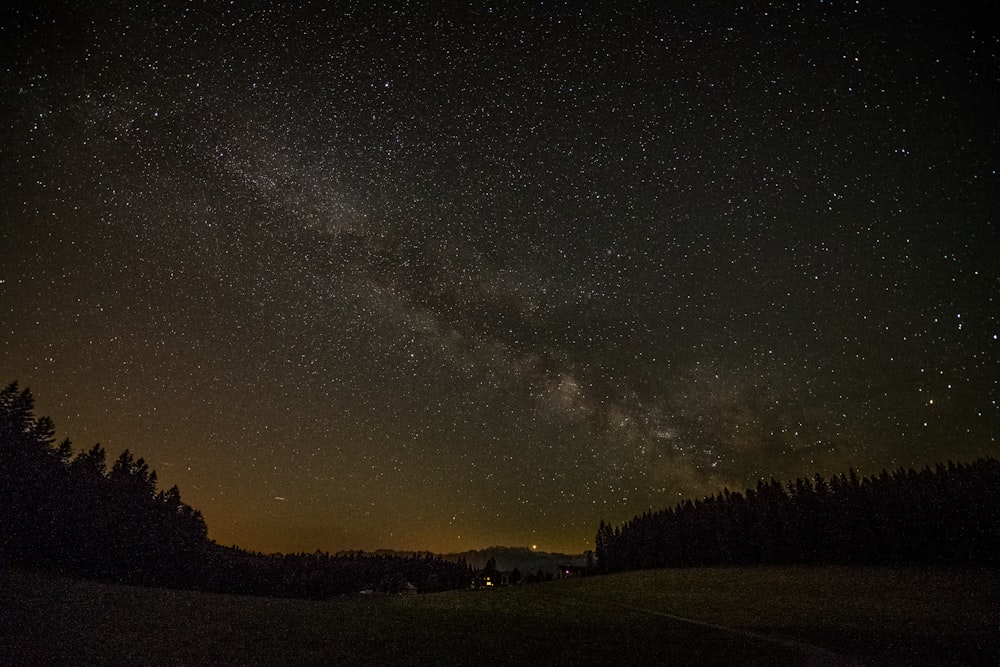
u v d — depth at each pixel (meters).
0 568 26.12
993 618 25.09
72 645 14.15
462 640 20.56
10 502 35.38
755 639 21.89
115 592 24.92
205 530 57.31
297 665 15.05
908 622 24.95
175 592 29.12
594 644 20.58
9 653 12.81
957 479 54.53
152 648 14.98
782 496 65.44
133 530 44.50
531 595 41.81
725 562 61.88
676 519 73.12
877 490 57.59
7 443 37.56
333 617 24.44
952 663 17.25
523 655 18.36
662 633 23.53
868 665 17.11
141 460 51.69
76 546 38.03
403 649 18.38
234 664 14.42
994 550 46.91
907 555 50.28
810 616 27.80
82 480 42.41
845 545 54.12
